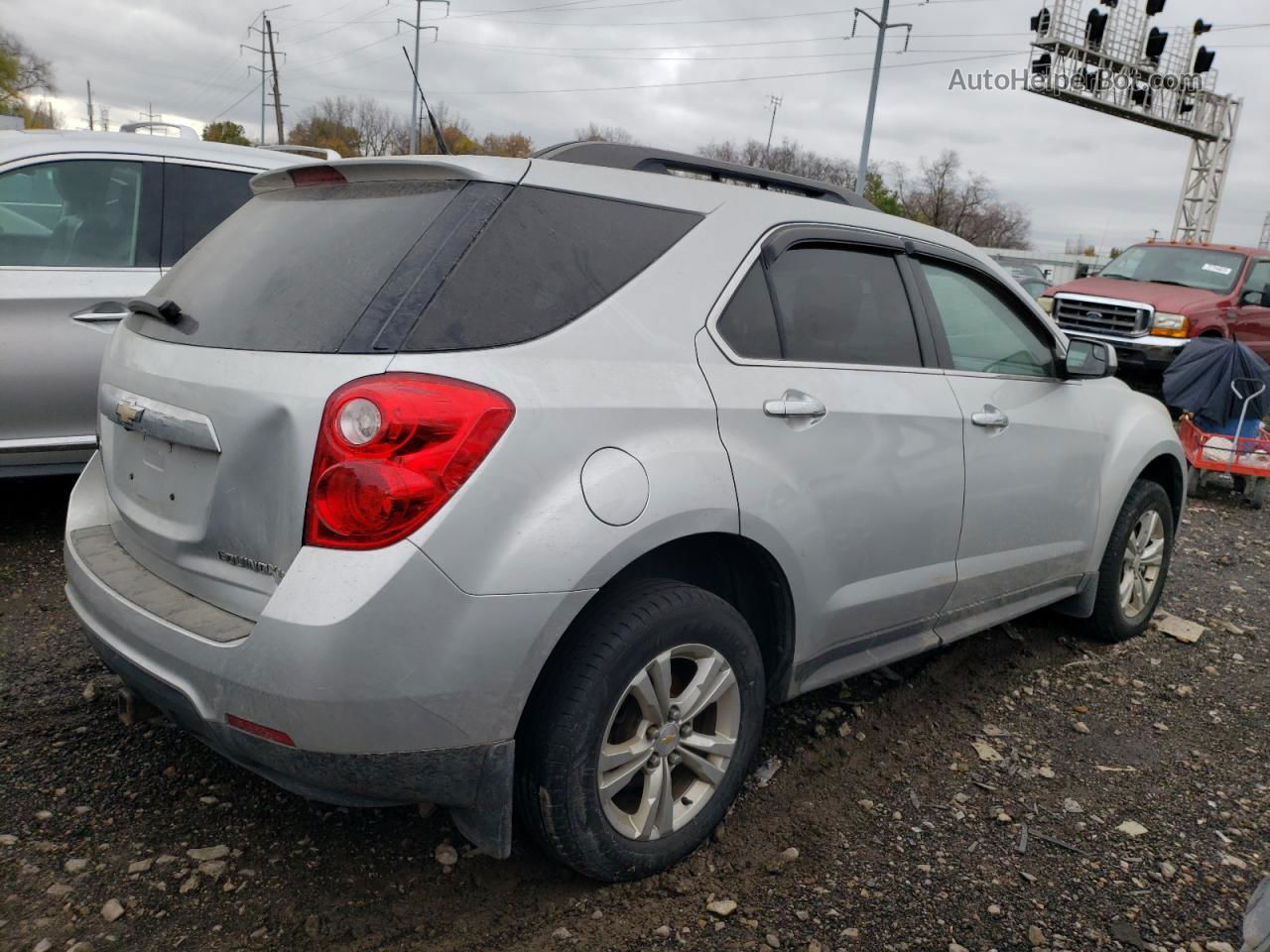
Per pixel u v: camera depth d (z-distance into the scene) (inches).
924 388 125.7
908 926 97.0
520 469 83.7
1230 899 104.3
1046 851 111.4
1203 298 499.5
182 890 95.6
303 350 85.5
